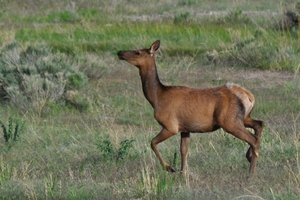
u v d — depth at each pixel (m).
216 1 110.31
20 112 54.91
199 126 37.22
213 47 77.25
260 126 37.22
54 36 85.44
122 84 64.94
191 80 66.12
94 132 47.81
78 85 59.16
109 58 75.50
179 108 37.31
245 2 106.62
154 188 34.44
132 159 41.16
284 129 48.28
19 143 45.66
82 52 75.19
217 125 37.12
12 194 35.12
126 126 50.84
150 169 39.25
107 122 52.00
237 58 71.62
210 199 33.28
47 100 56.31
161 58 74.94
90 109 55.69
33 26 93.38
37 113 54.50
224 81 65.12
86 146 44.06
